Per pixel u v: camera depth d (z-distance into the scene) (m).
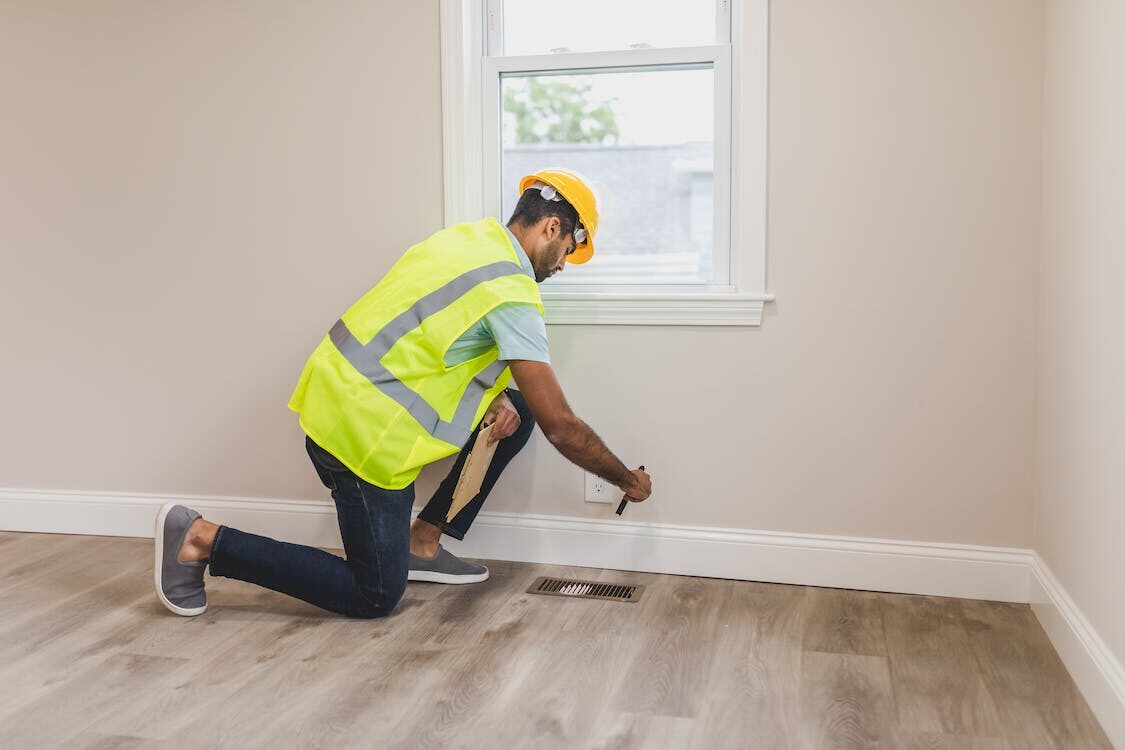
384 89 2.88
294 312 3.02
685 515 2.82
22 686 2.13
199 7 2.98
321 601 2.46
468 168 2.86
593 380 2.83
